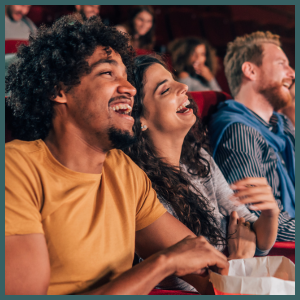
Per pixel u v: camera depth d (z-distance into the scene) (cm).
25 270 64
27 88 83
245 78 194
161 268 72
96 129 77
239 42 201
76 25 86
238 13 420
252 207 117
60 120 79
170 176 116
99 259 75
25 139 88
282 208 162
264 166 164
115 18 338
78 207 75
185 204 112
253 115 175
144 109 119
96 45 82
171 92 119
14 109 87
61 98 79
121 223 81
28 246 65
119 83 80
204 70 287
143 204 90
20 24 246
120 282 68
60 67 78
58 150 79
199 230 113
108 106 78
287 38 406
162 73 120
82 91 78
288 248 131
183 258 76
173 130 119
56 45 81
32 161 73
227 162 154
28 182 70
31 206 68
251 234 119
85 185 77
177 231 90
